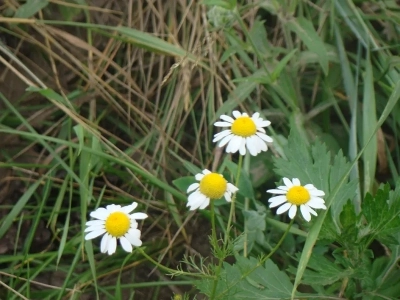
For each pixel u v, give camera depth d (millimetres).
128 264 885
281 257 879
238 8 952
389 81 928
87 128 883
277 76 896
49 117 962
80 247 827
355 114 902
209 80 981
